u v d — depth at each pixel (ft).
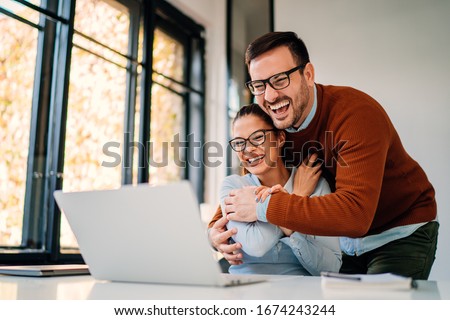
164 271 2.38
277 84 4.08
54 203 9.68
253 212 3.52
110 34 11.75
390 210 4.49
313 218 3.27
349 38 13.33
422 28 12.46
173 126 14.32
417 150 12.04
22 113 9.52
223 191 4.44
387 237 4.51
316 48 13.70
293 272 3.78
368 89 12.88
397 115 12.41
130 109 12.29
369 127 3.72
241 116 4.43
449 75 11.97
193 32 15.34
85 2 10.95
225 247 3.66
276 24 14.46
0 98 9.15
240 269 3.89
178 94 14.69
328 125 4.15
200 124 15.14
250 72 4.28
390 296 1.98
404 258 4.37
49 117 9.96
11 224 9.20
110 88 11.68
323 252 3.68
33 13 9.78
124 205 2.34
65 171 10.25
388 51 12.78
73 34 10.39
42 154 9.81
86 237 2.56
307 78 4.24
